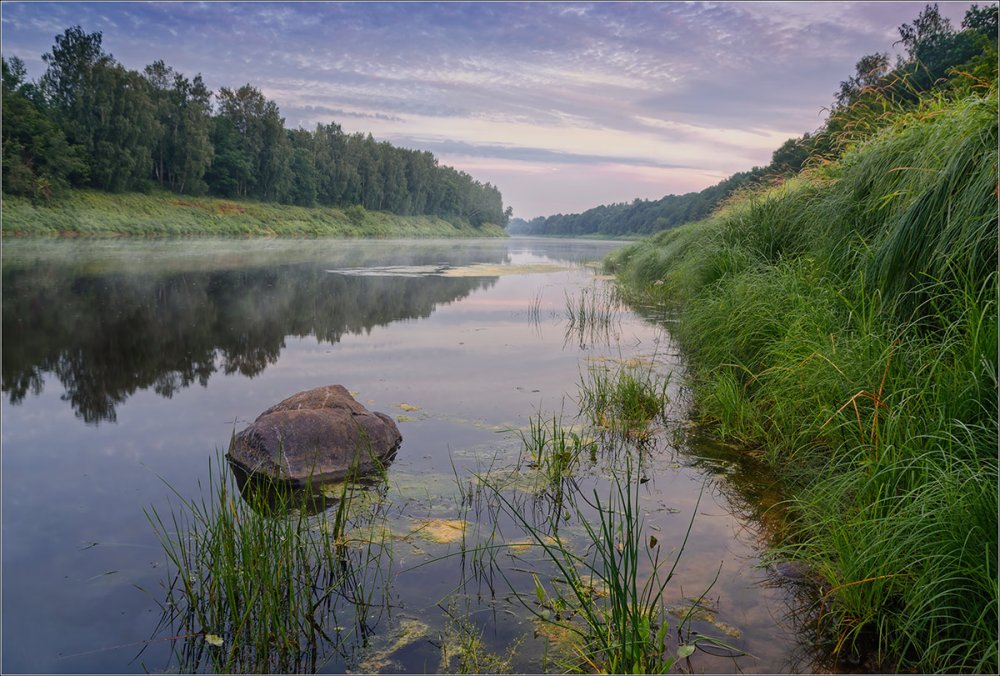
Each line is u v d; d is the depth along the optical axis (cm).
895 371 358
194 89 5622
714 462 392
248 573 246
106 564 276
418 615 238
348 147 8188
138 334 796
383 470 380
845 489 295
